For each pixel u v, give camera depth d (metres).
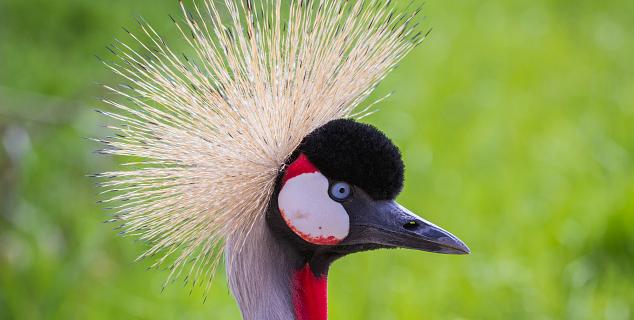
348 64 6.16
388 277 10.15
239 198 5.93
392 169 5.88
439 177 12.13
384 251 10.41
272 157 5.97
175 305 9.59
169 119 5.96
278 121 5.98
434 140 13.02
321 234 5.96
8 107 11.95
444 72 15.14
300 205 5.91
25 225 10.58
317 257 6.22
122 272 10.04
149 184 5.90
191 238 5.96
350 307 9.60
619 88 15.41
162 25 13.98
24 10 15.31
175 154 5.89
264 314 6.12
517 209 11.47
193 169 5.89
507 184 12.07
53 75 13.58
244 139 5.93
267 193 6.00
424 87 14.40
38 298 9.72
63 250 10.31
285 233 6.10
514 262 10.47
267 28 6.07
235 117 5.93
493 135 13.41
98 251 10.17
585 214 11.27
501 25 17.41
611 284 10.38
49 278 9.80
